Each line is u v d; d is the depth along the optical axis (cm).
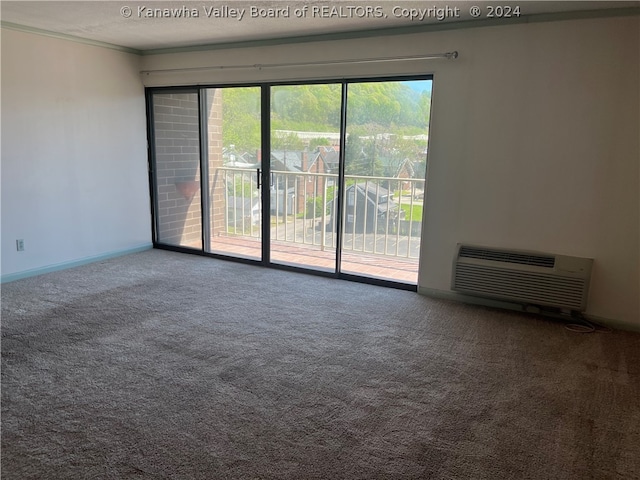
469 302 383
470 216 372
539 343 307
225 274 450
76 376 250
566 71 322
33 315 335
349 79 400
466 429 212
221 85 465
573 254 340
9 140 397
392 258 526
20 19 371
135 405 225
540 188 344
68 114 440
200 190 505
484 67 346
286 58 423
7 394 231
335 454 193
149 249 547
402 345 300
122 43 464
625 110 310
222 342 298
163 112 515
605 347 302
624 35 303
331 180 514
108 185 488
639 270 323
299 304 372
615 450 200
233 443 198
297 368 266
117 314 341
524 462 191
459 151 367
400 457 192
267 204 470
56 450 191
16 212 409
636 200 316
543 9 311
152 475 178
